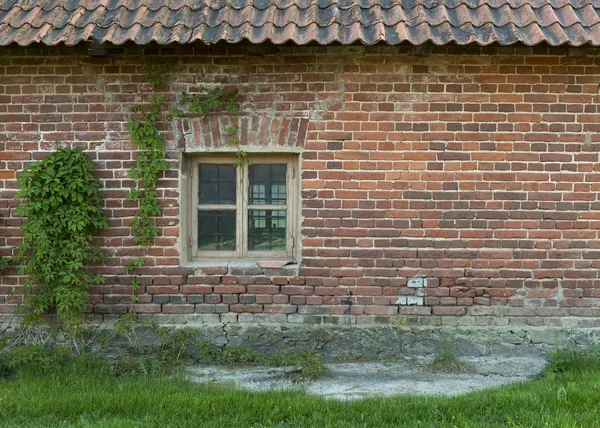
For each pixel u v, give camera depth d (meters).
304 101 5.71
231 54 5.71
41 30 5.19
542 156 5.72
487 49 5.65
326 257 5.80
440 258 5.79
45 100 5.74
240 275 5.84
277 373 5.48
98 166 5.77
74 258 5.64
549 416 4.23
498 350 5.80
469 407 4.46
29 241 5.55
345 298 5.82
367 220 5.77
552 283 5.80
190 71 5.72
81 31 5.21
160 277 5.83
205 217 6.05
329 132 5.72
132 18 5.42
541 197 5.75
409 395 4.78
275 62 5.71
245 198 6.01
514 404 4.49
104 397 4.64
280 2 5.60
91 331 5.83
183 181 5.88
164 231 5.82
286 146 5.75
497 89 5.68
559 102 5.69
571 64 5.67
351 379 5.30
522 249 5.78
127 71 5.73
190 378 5.21
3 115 5.75
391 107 5.71
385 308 5.82
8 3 5.64
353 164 5.74
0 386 4.98
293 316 5.84
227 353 5.73
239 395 4.71
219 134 5.75
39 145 5.76
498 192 5.75
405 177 5.74
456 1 5.55
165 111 5.75
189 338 5.79
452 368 5.51
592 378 5.01
